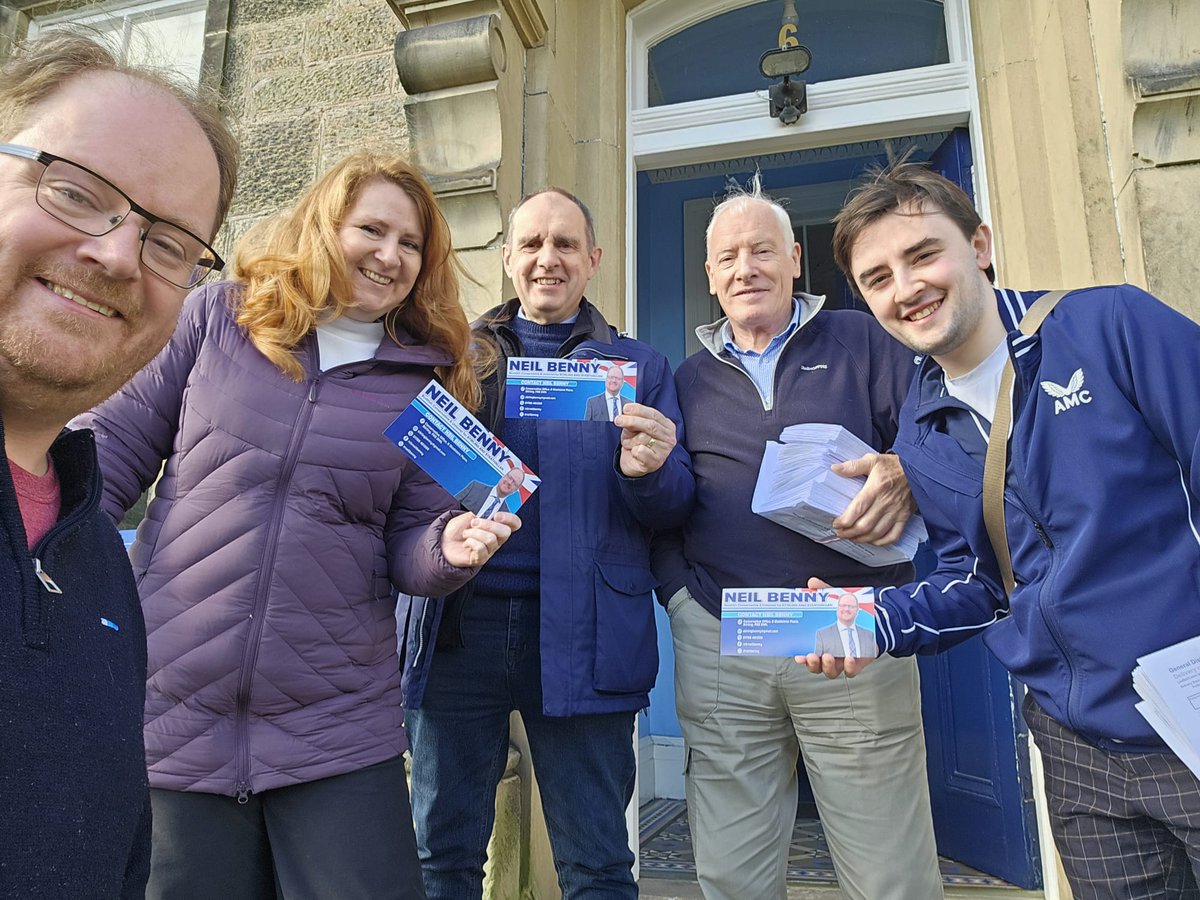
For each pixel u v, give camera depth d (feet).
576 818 5.05
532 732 5.24
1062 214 7.60
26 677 1.91
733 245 5.87
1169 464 3.43
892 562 5.05
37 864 1.85
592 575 5.23
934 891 4.98
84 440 2.44
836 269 11.96
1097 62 7.25
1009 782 7.75
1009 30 8.45
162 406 4.13
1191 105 6.20
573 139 9.36
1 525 1.99
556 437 5.52
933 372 4.43
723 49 10.55
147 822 2.65
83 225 2.22
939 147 9.50
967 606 4.30
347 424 4.10
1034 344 3.78
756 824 5.28
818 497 4.86
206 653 3.67
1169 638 3.29
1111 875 3.68
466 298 7.72
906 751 5.10
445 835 5.12
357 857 3.64
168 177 2.43
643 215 12.51
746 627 4.42
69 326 2.16
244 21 10.30
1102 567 3.45
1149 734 3.35
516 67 8.50
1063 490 3.57
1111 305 3.67
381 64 9.62
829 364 5.70
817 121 9.33
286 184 9.60
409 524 4.42
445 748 5.18
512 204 8.09
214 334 4.20
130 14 11.39
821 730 5.18
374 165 4.56
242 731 3.67
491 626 5.19
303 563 3.84
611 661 5.06
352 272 4.36
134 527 9.20
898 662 5.17
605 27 9.75
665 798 11.28
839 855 5.14
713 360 6.17
